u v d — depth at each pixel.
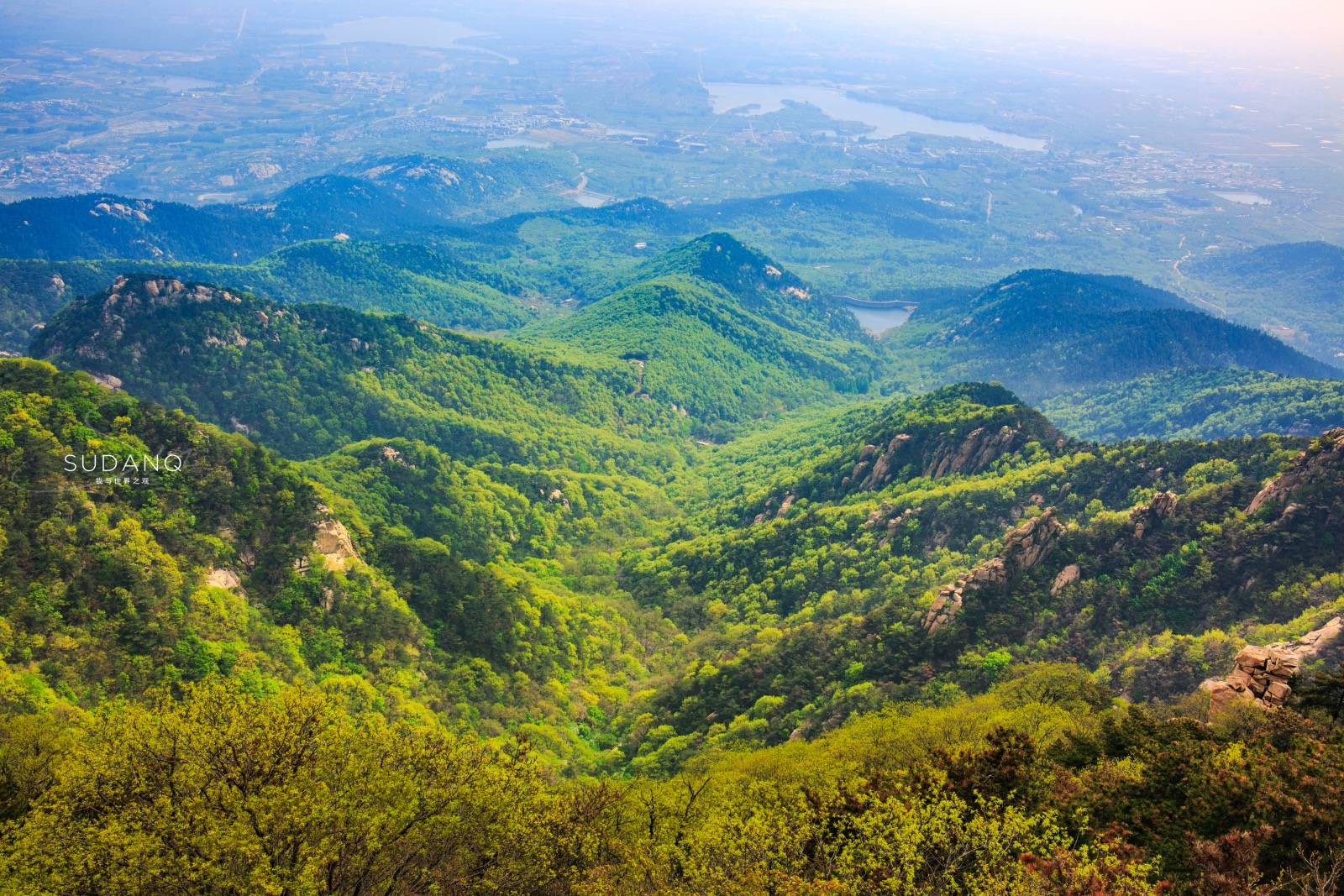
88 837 47.97
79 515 111.19
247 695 59.91
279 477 140.62
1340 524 117.69
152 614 105.88
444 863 55.12
